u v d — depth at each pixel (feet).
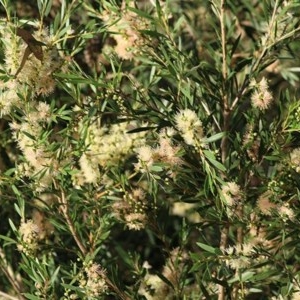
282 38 5.43
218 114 5.61
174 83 5.76
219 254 5.30
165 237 5.69
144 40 5.50
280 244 5.57
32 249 5.51
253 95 5.31
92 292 5.41
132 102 5.76
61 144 5.35
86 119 5.38
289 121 5.31
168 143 5.25
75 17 6.22
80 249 5.73
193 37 6.40
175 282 5.73
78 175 5.64
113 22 5.37
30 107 5.30
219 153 5.45
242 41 6.41
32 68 5.21
